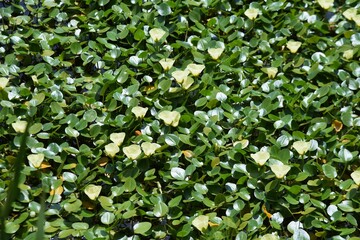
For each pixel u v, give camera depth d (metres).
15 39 3.37
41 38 3.41
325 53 3.43
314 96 3.06
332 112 3.08
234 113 3.03
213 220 2.50
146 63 3.28
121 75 3.16
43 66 3.20
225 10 3.69
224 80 3.23
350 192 2.65
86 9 3.63
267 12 3.62
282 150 2.78
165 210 2.52
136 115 2.90
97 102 3.05
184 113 3.02
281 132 2.93
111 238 2.45
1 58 3.35
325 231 2.49
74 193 2.65
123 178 2.69
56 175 2.75
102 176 2.71
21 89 3.03
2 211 1.29
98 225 2.49
